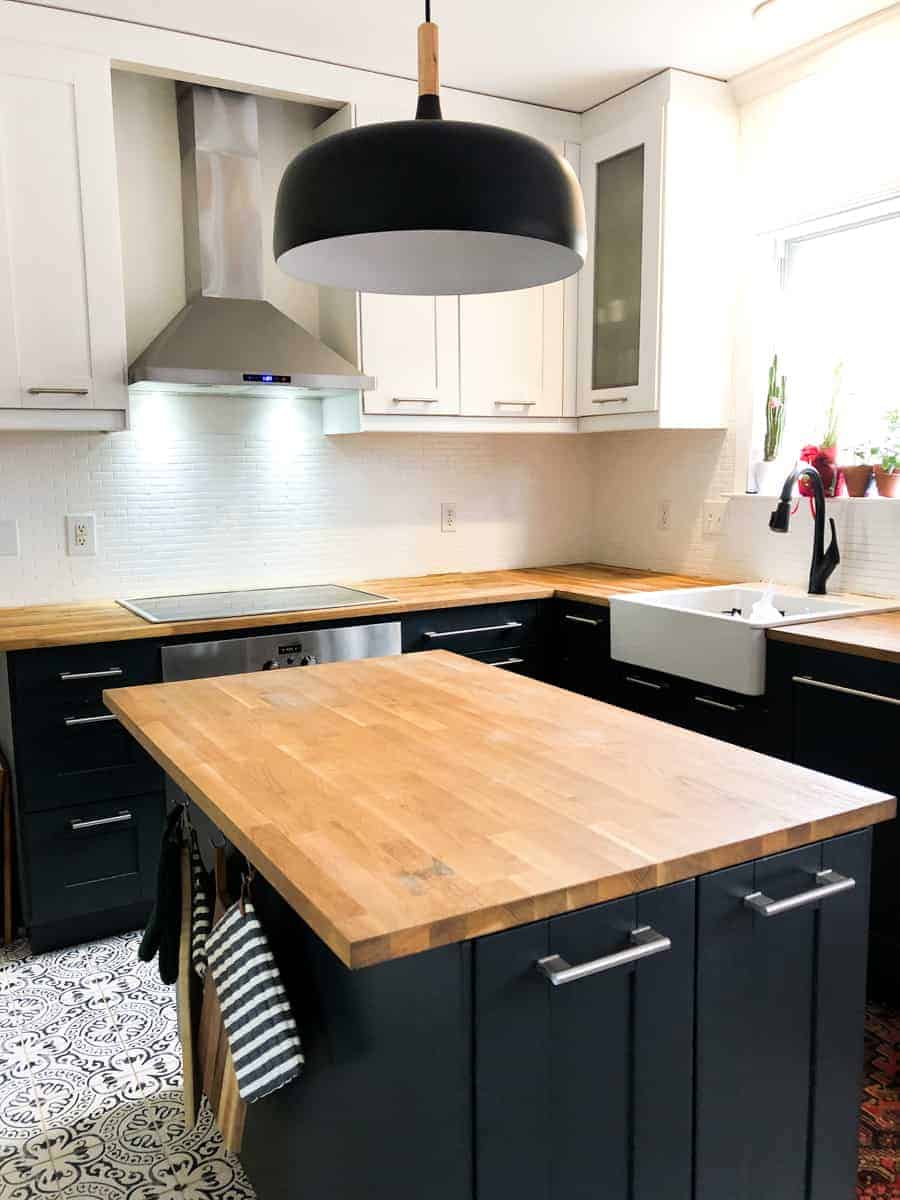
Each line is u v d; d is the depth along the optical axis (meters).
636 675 3.07
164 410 3.23
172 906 1.76
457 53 2.98
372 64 3.06
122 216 3.12
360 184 1.18
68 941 2.76
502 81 3.21
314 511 3.54
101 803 2.70
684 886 1.18
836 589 3.13
